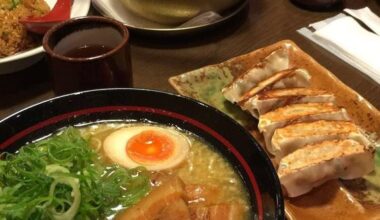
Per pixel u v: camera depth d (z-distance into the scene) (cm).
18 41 36
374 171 31
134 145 28
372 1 46
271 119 32
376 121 33
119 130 29
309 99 33
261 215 23
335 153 29
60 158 26
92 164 27
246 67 38
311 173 28
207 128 28
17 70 37
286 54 37
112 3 43
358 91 37
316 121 31
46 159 26
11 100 35
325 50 40
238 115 35
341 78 38
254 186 25
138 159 28
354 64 39
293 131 31
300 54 37
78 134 28
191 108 28
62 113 28
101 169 27
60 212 23
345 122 31
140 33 40
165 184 25
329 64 39
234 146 27
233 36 41
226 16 41
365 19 42
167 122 29
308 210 28
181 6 39
